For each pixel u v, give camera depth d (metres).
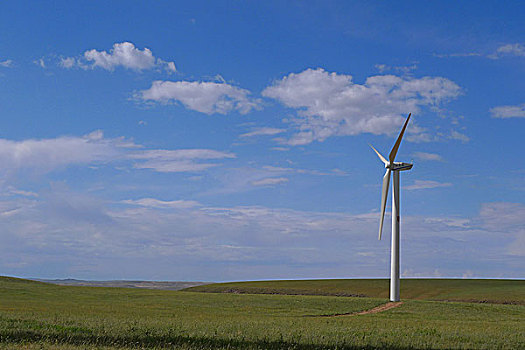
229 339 24.62
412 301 61.56
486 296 89.06
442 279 125.31
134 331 26.14
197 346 23.66
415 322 38.38
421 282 117.44
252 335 25.75
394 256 65.06
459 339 26.16
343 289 106.75
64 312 38.91
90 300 57.84
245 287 116.12
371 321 38.53
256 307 52.69
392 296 63.81
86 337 24.98
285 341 24.25
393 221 66.06
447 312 51.84
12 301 52.44
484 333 28.80
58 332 25.52
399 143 67.06
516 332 30.09
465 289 100.75
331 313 47.75
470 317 47.09
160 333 25.70
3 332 25.06
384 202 68.00
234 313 45.09
